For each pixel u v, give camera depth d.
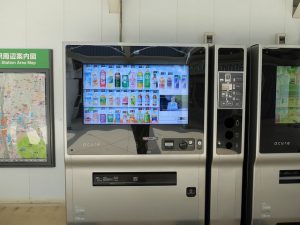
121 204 1.42
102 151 1.36
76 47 1.33
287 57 1.35
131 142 1.37
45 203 1.82
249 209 1.45
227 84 1.35
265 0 1.79
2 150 1.78
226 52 1.34
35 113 1.77
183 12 1.78
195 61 1.35
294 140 1.38
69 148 1.36
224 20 1.79
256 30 1.80
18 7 1.74
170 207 1.43
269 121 1.37
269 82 1.35
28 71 1.75
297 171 1.43
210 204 1.43
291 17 1.80
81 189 1.40
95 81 1.36
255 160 1.39
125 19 1.77
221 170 1.41
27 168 1.80
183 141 1.37
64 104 1.34
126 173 1.40
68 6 1.75
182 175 1.42
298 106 1.39
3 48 1.74
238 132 1.37
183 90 1.37
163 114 1.38
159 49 1.35
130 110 1.37
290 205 1.44
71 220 1.41
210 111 1.39
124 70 1.36
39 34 1.75
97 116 1.36
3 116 1.76
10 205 1.80
